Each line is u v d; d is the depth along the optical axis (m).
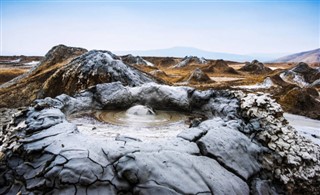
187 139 4.20
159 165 3.44
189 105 7.15
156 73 31.73
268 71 44.19
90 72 15.90
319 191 4.54
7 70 32.34
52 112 5.05
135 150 3.66
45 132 4.17
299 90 17.05
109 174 3.34
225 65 47.91
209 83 26.94
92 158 3.46
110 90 7.49
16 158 3.87
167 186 3.21
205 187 3.34
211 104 6.77
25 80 19.44
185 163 3.59
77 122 6.04
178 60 66.81
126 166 3.32
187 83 26.50
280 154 4.70
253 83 27.06
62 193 3.19
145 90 7.54
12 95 16.55
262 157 4.54
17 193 3.41
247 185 3.86
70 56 24.20
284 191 4.34
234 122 5.16
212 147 4.05
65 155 3.52
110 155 3.54
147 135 5.21
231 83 27.02
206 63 55.81
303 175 4.59
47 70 20.19
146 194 3.16
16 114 5.15
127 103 7.39
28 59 59.22
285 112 15.06
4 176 3.66
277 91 20.61
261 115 5.50
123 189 3.26
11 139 4.24
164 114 6.96
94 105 7.32
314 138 8.64
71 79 15.97
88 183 3.21
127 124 6.01
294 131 5.53
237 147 4.30
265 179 4.28
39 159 3.67
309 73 33.88
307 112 14.78
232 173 3.88
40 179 3.40
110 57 17.44
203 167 3.66
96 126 5.79
